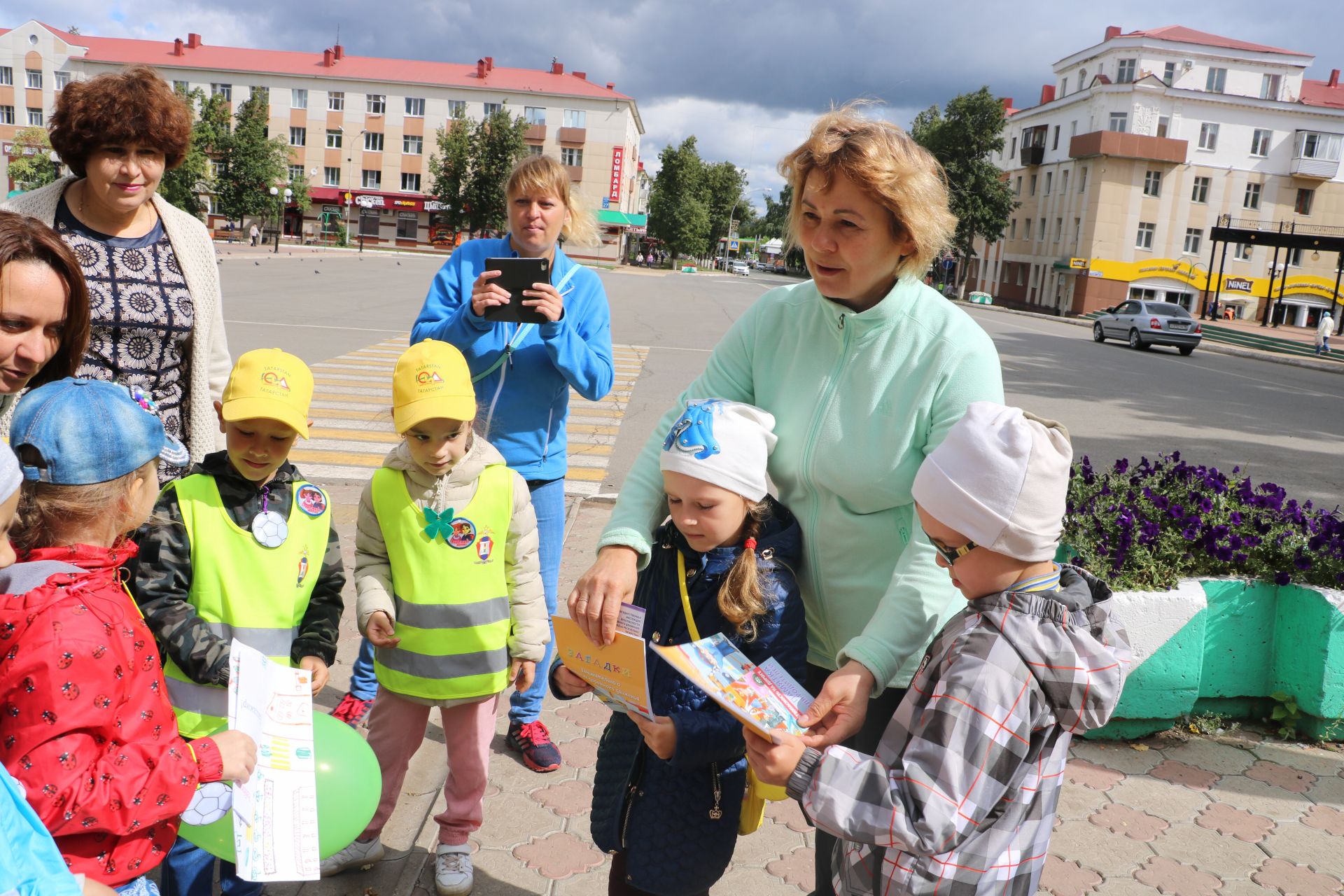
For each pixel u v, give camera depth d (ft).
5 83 227.40
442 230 225.97
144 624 5.68
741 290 144.77
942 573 6.31
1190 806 11.03
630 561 6.51
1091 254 167.94
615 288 116.37
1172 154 163.02
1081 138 168.14
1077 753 12.21
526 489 9.18
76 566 5.36
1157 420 42.45
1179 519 13.82
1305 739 12.76
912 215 6.10
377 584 8.66
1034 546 5.10
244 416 7.15
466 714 8.87
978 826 5.01
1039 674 4.95
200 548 7.33
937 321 6.68
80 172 8.86
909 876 5.28
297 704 6.53
